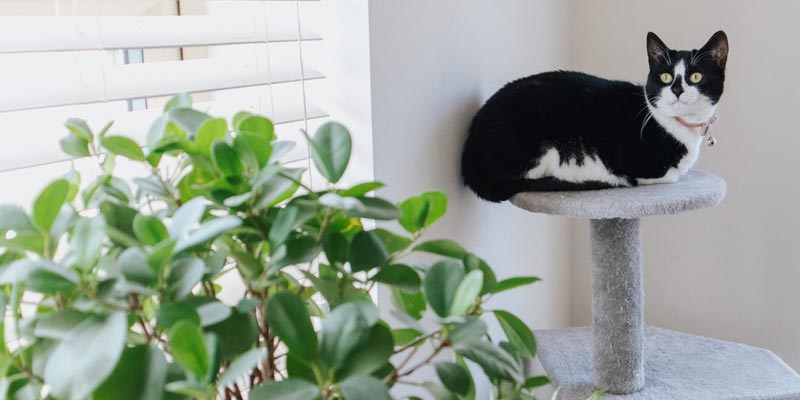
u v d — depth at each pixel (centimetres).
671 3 176
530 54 166
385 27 115
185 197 63
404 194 125
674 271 190
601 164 135
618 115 135
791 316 181
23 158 78
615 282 137
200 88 95
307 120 116
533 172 137
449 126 137
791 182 174
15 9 93
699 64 130
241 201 54
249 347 51
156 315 48
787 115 171
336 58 116
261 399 47
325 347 49
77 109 97
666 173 136
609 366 141
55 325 46
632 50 182
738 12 171
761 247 180
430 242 67
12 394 49
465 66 140
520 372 60
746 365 153
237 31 103
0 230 55
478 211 149
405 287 62
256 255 62
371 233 62
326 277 63
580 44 187
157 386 46
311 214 57
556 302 193
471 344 55
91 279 49
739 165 178
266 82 104
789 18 167
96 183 60
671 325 193
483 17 144
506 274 163
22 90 80
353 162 117
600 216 124
